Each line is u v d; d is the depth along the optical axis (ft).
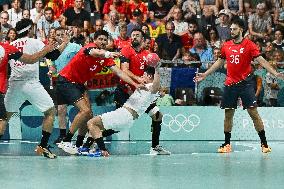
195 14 150.00
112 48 115.65
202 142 115.75
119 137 118.62
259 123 98.02
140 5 149.48
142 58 95.04
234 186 61.57
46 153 87.04
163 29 142.72
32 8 145.89
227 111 98.73
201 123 119.75
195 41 134.92
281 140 119.96
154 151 94.43
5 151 97.14
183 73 120.06
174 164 80.33
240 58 97.45
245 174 70.59
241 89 97.76
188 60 127.13
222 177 68.03
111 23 135.64
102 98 117.39
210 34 141.28
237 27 97.76
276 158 88.28
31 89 85.81
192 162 82.84
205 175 69.56
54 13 143.95
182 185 61.82
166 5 149.07
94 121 89.81
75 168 75.31
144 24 137.90
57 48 84.33
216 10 151.84
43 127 87.04
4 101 85.81
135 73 95.25
